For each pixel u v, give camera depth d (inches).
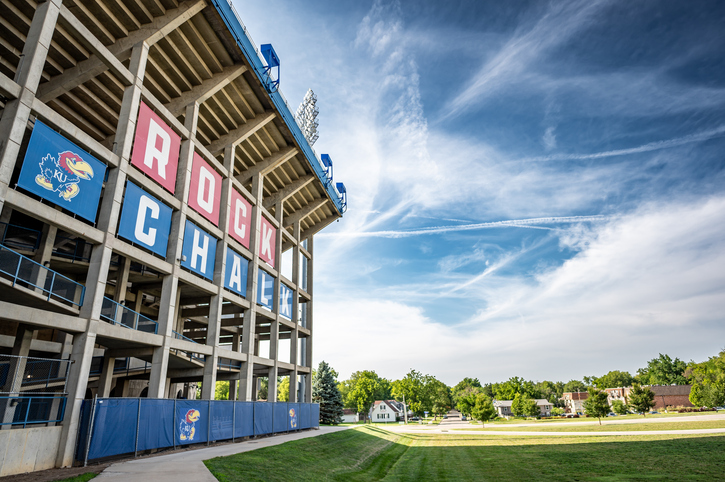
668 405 3651.6
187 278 959.6
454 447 1364.4
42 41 638.5
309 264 1939.0
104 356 887.7
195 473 478.6
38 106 626.2
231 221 1203.2
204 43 1024.9
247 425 1026.1
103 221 735.7
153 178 886.4
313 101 2343.8
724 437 1143.0
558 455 1003.9
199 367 1096.2
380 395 4751.5
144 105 875.4
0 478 483.2
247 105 1240.8
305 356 1747.0
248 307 1246.9
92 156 724.0
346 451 1023.0
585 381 7185.0
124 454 677.3
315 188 1774.1
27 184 605.6
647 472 706.8
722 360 3494.1
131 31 904.3
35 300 633.0
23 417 566.9
